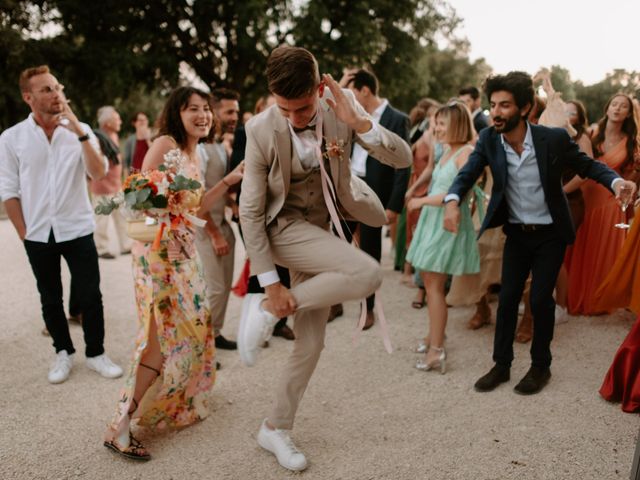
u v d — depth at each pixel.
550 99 4.12
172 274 2.88
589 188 4.62
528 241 3.36
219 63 18.16
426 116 7.06
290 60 2.04
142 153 8.66
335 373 3.71
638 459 2.34
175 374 2.88
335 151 2.30
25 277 6.20
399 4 17.31
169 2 16.50
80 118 16.77
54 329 3.65
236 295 5.19
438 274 3.68
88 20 15.97
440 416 3.11
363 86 4.50
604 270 4.55
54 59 15.80
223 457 2.74
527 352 3.97
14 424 3.04
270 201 2.44
